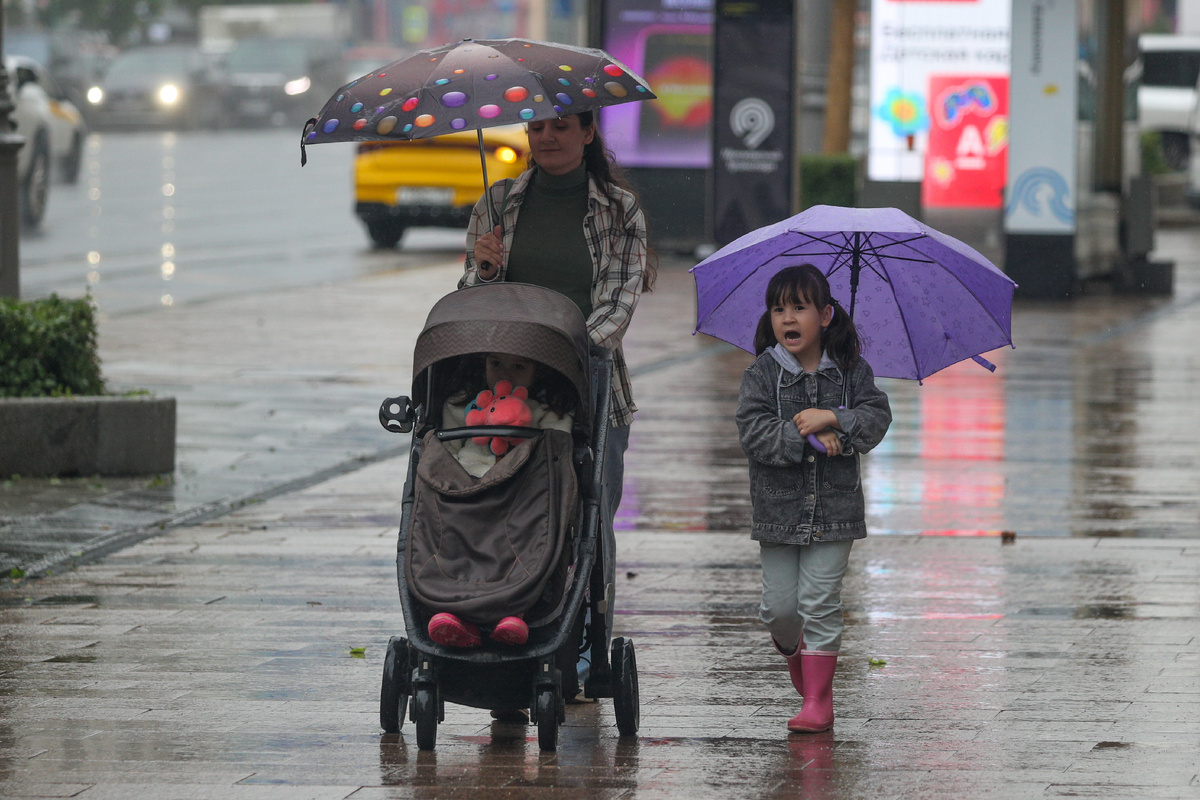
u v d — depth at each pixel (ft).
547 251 58.23
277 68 527.40
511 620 50.78
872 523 91.25
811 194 235.81
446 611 50.98
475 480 53.42
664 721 58.03
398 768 52.60
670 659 66.13
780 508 55.21
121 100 489.26
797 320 54.60
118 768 52.39
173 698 60.39
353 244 250.16
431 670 53.01
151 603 74.33
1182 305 193.47
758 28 170.91
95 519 91.20
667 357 152.56
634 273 58.29
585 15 221.87
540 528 52.19
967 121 196.03
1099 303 194.70
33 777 51.42
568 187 58.23
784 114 171.83
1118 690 61.16
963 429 119.55
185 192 323.57
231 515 92.68
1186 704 59.36
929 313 58.44
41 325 103.65
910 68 195.72
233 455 108.99
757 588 77.66
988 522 91.35
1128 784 50.55
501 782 51.19
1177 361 151.33
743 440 54.85
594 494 54.54
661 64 220.43
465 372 56.34
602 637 56.18
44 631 69.67
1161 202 342.23
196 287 196.54
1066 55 190.39
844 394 54.90
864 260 57.93
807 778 51.42
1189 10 417.49
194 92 499.10
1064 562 82.17
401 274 212.23
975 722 57.36
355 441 113.80
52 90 310.65
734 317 59.16
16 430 100.89
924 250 56.80
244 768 52.47
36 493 97.45
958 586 77.56
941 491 99.30
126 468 102.53
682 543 86.69
